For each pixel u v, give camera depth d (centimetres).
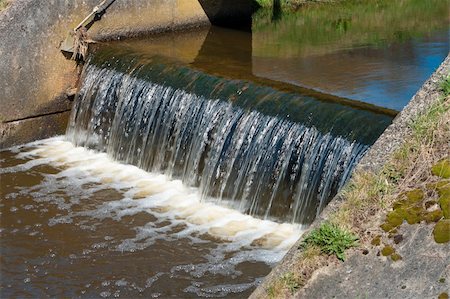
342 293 639
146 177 1245
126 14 1510
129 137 1302
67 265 988
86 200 1168
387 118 998
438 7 1878
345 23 1773
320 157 1006
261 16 1802
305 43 1588
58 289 937
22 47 1380
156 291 916
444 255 625
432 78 763
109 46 1424
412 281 621
